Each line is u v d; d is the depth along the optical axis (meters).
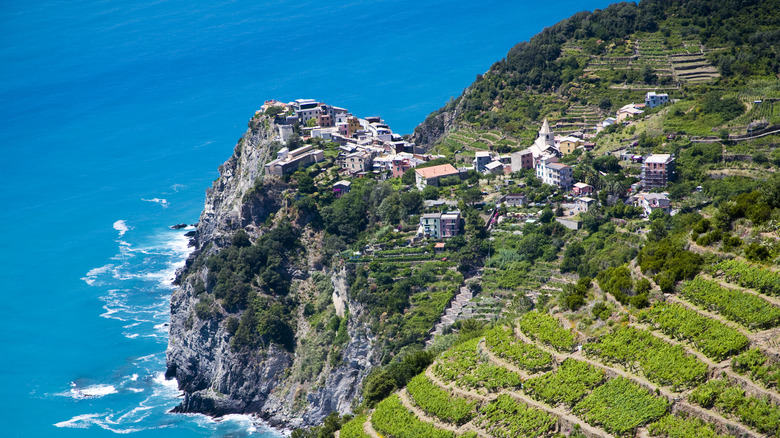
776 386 188.88
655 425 194.12
